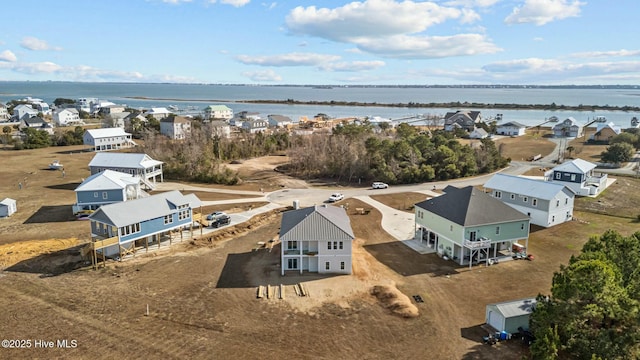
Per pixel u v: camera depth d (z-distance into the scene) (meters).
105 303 35.62
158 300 36.25
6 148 118.06
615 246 30.67
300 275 41.44
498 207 45.78
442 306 35.56
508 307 31.81
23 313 33.84
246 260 45.00
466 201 45.84
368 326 32.56
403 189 76.56
